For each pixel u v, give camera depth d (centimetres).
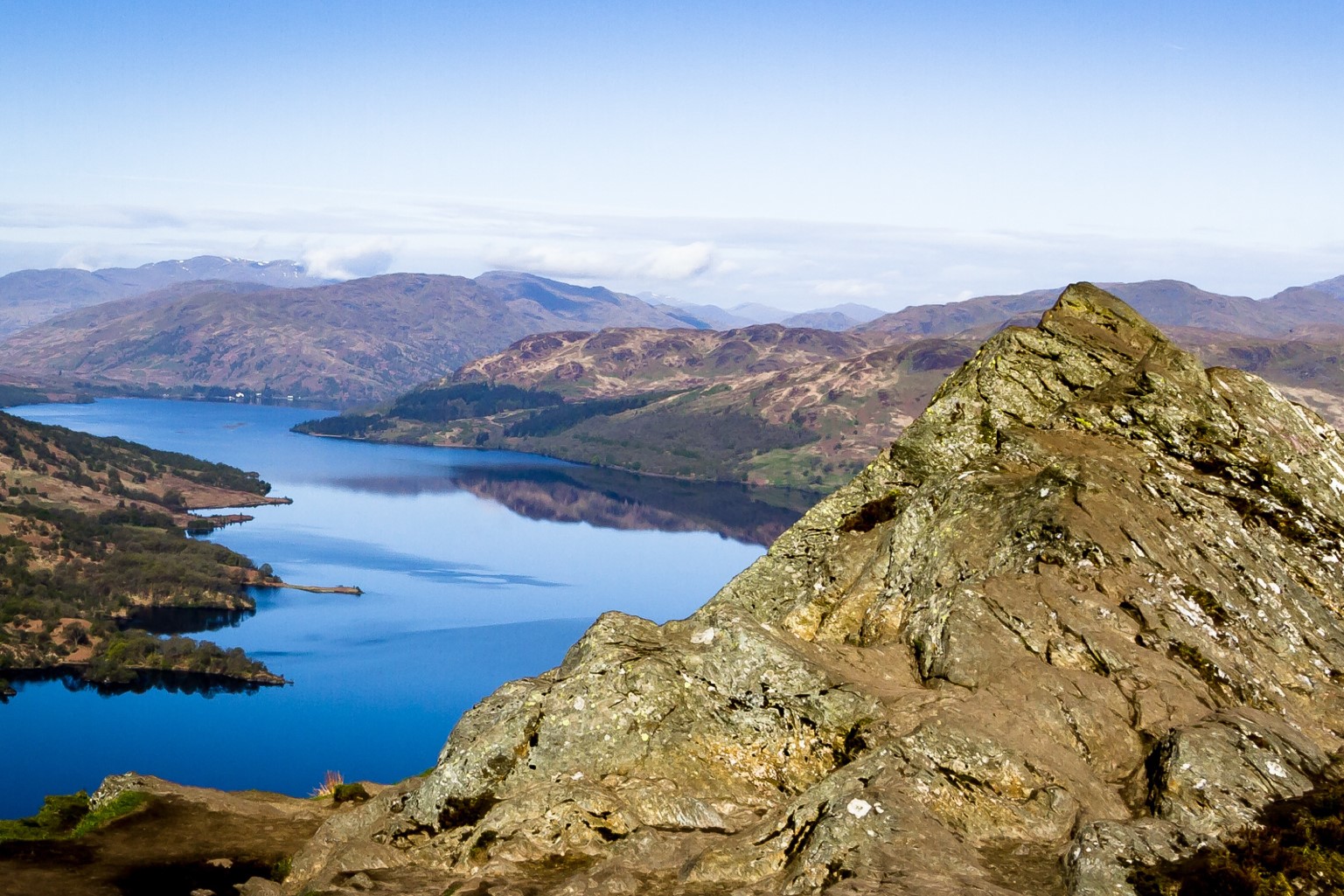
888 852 1803
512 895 1916
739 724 2328
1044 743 2131
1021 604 2520
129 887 2173
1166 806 1945
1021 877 1805
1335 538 2950
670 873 1967
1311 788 1972
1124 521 2778
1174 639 2453
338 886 2039
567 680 2403
